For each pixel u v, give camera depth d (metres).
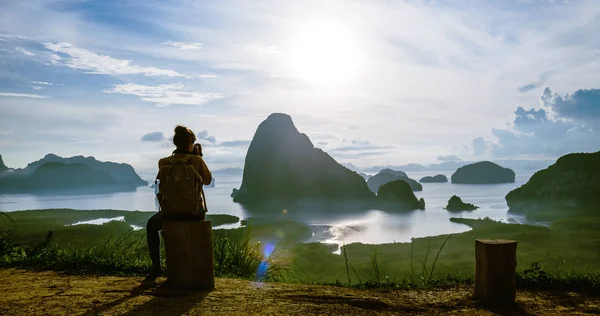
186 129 5.29
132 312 4.12
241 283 5.53
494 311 4.52
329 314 4.25
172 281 5.14
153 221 5.54
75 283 5.36
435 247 53.34
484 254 4.82
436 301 4.91
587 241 47.50
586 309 4.59
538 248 41.41
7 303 4.40
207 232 5.09
